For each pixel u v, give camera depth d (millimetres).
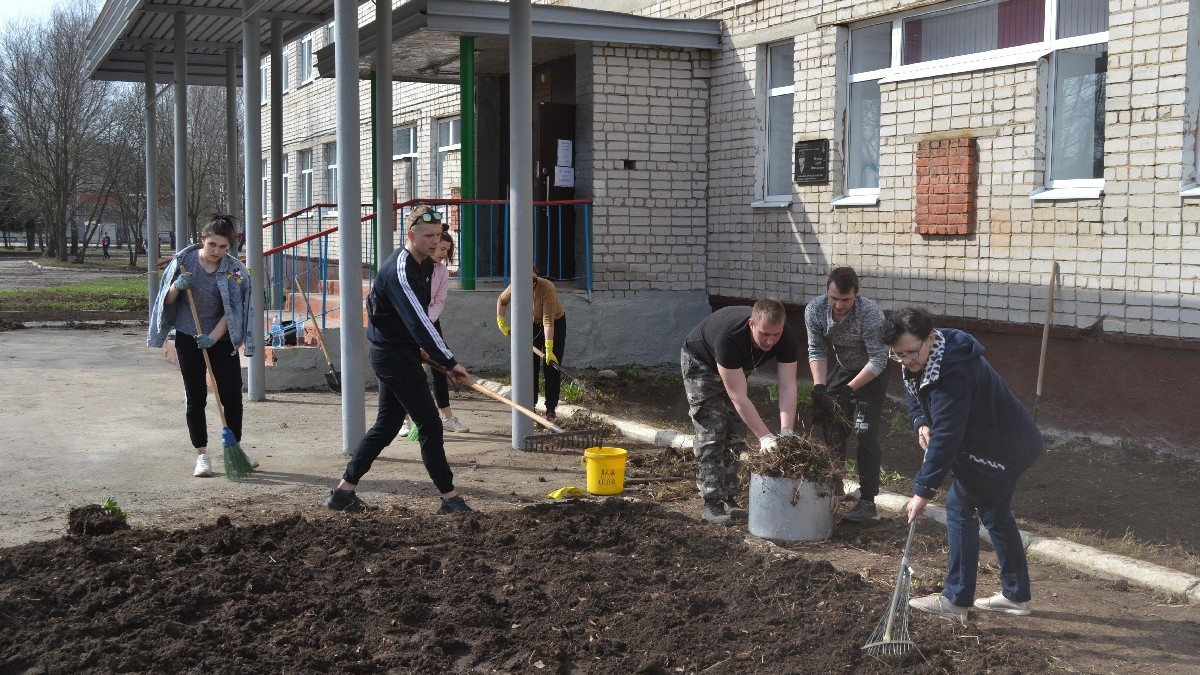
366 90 18078
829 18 10609
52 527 5832
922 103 9711
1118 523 6219
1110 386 8172
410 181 18266
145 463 7441
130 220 49875
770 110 11656
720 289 12305
